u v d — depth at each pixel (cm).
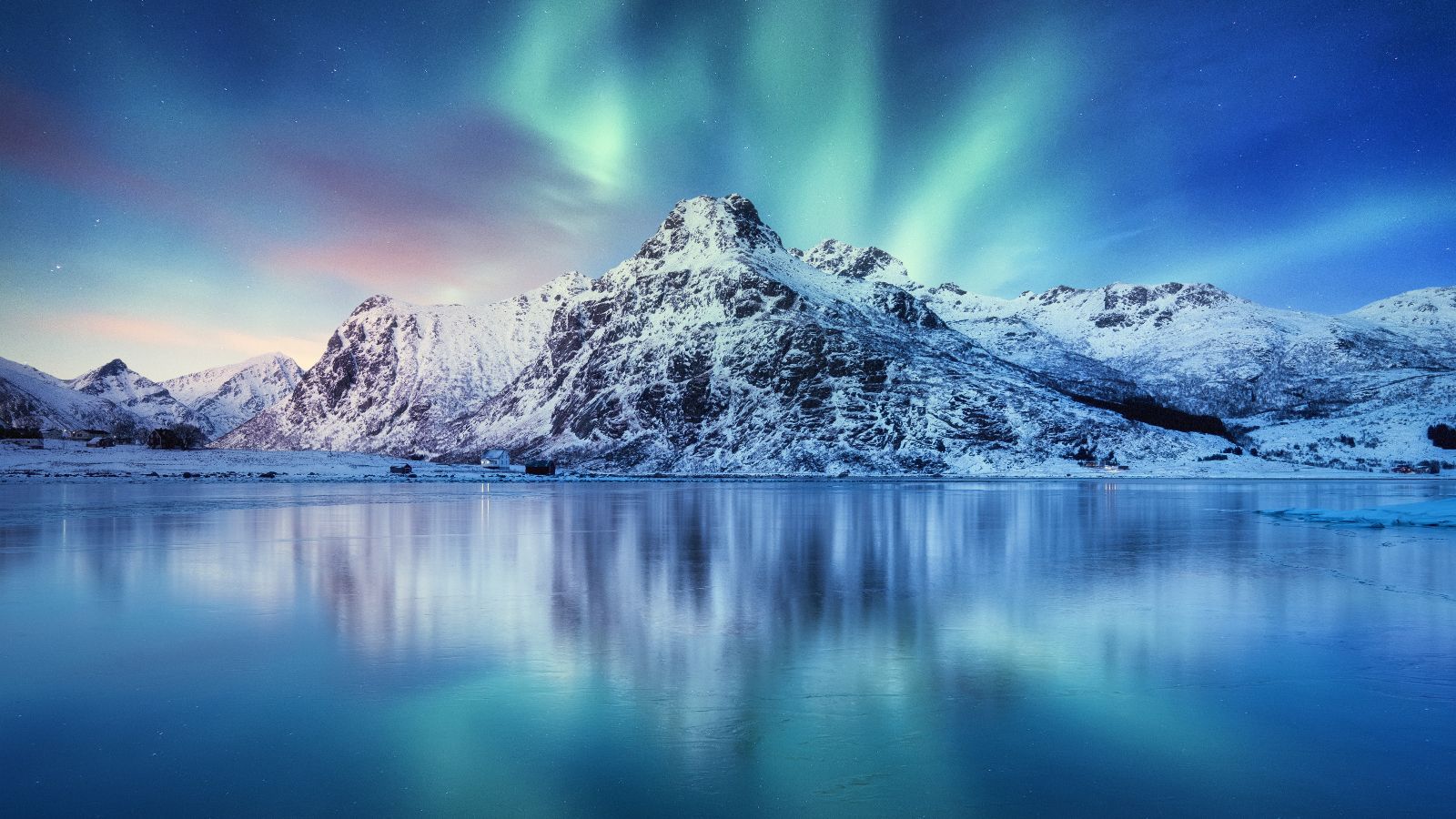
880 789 940
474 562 2853
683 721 1162
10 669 1436
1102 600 2111
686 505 6412
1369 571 2647
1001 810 883
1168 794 924
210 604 2047
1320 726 1138
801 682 1346
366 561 2897
